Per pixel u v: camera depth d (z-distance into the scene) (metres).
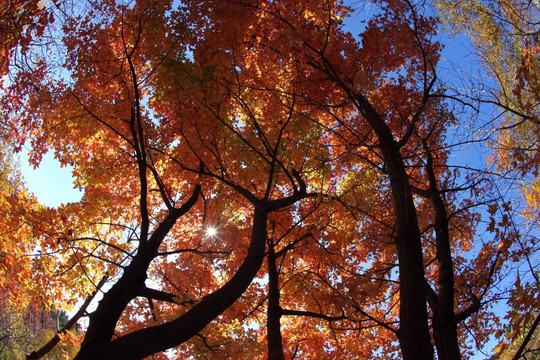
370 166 7.59
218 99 5.82
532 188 5.34
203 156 6.27
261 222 5.84
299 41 4.68
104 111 6.20
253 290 7.67
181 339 4.36
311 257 7.87
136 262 5.22
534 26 5.02
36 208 7.18
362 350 8.28
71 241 6.51
